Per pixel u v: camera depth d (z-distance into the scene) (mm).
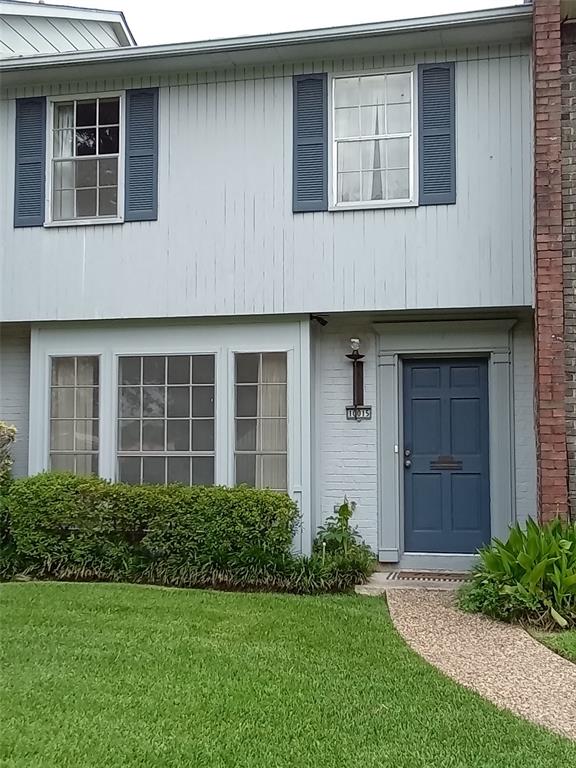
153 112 8977
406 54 8383
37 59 8742
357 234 8438
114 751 3857
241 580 7727
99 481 8500
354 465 8906
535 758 3809
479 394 8805
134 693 4641
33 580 8148
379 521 8797
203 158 8844
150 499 8086
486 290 8094
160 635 5832
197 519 7953
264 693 4656
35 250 9195
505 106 8156
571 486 7074
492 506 8555
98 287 9023
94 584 7746
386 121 8469
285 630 6012
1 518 8531
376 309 8344
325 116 8562
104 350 9148
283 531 7891
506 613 6258
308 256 8539
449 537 8750
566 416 7129
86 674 4965
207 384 8914
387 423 8836
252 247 8680
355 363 8914
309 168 8586
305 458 8555
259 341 8789
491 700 4629
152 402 9031
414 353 8836
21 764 3715
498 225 8109
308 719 4281
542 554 6383
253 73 8766
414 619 6387
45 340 9312
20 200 9266
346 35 8055
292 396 8648
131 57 8570
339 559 7836
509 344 8578
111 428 9039
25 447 9719
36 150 9258
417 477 8867
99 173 9195
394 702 4539
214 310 8727
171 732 4094
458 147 8227
